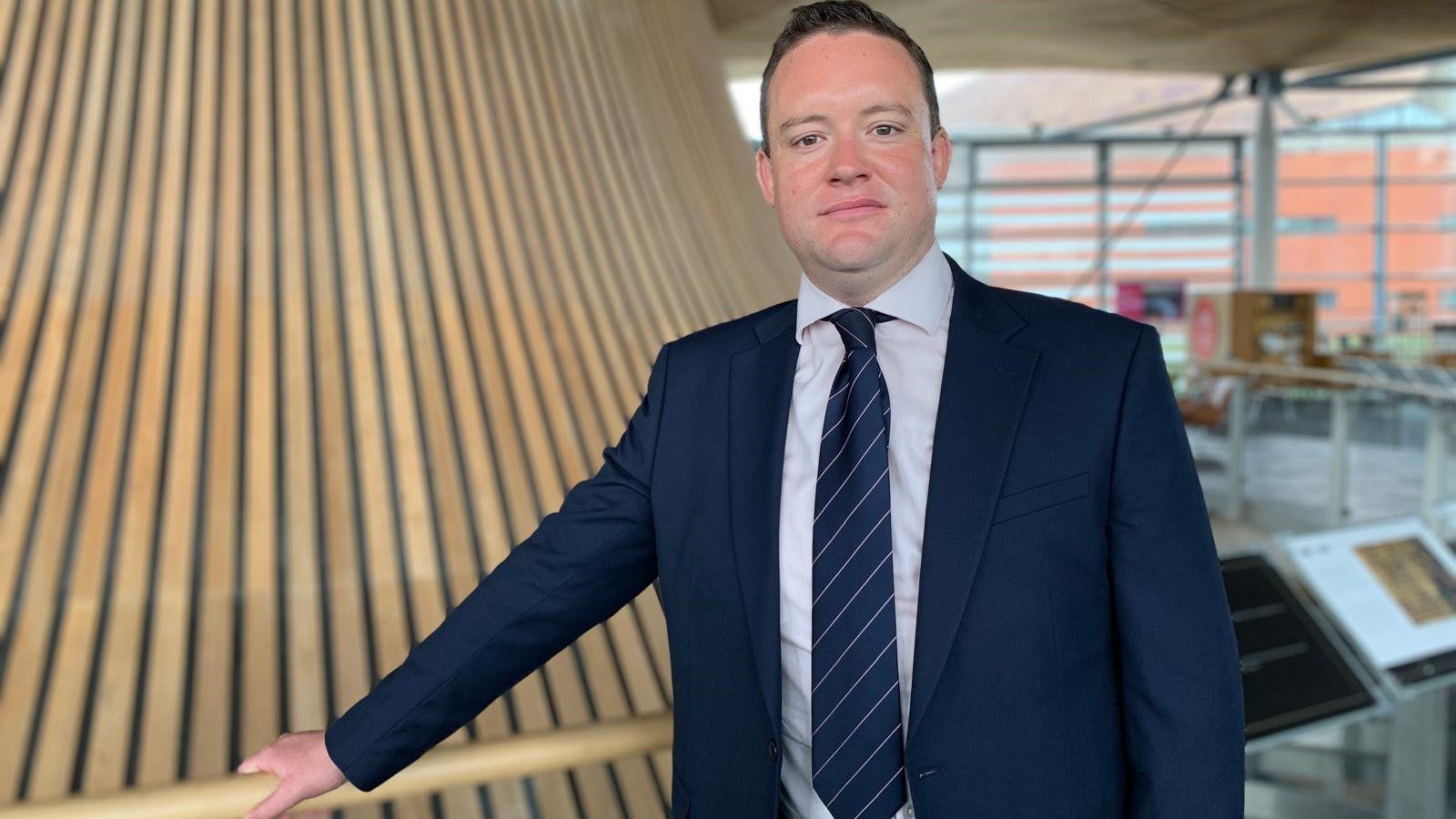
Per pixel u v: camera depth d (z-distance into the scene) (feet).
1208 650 3.11
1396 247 52.44
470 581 7.05
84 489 6.70
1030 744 3.12
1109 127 51.16
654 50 11.51
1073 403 3.18
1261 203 43.24
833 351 3.52
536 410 7.96
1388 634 8.32
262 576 6.70
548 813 6.31
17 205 7.50
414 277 8.18
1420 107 51.37
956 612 3.10
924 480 3.30
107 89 8.00
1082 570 3.15
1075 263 52.60
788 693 3.41
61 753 5.82
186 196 7.85
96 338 7.22
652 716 3.96
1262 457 27.48
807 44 3.34
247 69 8.38
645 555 3.86
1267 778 10.67
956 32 30.78
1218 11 27.84
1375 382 15.69
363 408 7.53
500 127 9.12
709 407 3.63
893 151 3.26
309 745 3.66
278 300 7.73
